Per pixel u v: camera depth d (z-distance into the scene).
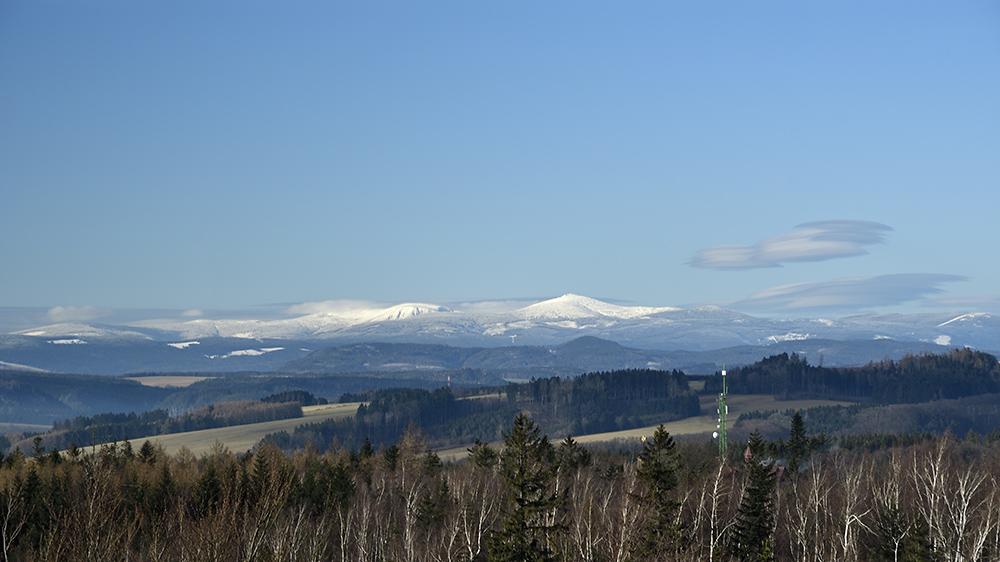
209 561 38.16
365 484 117.25
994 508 84.44
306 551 50.44
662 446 73.56
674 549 69.50
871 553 83.25
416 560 74.50
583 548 68.81
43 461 108.12
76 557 37.19
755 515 80.31
